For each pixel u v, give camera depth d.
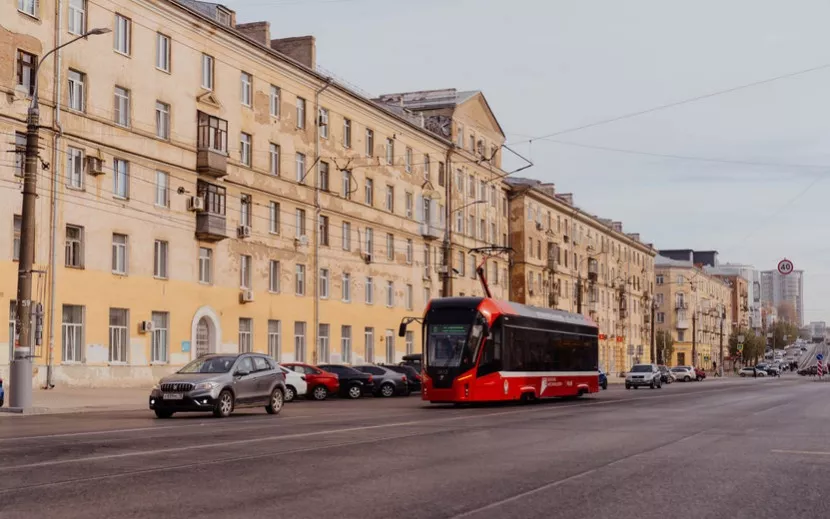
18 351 26.45
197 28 44.47
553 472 12.62
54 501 9.73
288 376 37.53
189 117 43.84
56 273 36.03
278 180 50.75
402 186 64.69
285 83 51.66
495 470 12.78
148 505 9.53
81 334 37.44
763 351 168.75
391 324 62.94
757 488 11.29
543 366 36.22
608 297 108.25
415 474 12.26
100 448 15.20
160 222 41.88
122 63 39.78
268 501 9.88
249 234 47.75
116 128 39.31
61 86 36.53
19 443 16.05
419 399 40.72
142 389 38.72
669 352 129.88
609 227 108.31
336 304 56.34
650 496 10.57
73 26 37.59
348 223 58.03
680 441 17.62
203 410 24.17
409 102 75.12
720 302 168.12
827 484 11.70
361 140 59.56
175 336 42.56
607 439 17.95
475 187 76.12
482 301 32.75
